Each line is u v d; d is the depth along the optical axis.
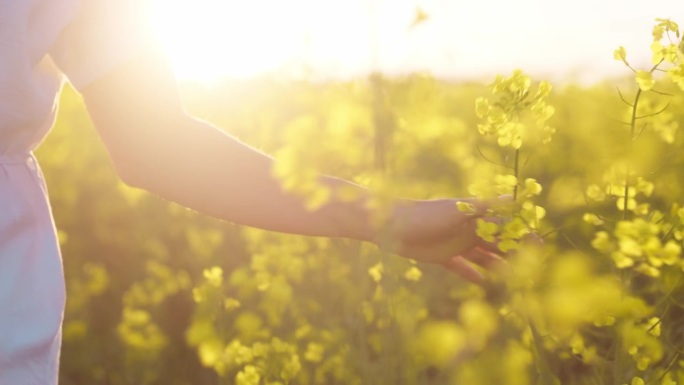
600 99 4.31
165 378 3.77
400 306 1.98
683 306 1.62
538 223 1.41
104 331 4.26
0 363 0.99
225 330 3.04
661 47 1.61
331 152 2.07
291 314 3.14
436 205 1.27
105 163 5.07
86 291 4.27
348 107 1.98
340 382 2.83
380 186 1.23
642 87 1.64
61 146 5.18
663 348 1.83
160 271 4.09
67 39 1.05
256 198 1.19
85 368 3.90
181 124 1.15
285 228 1.21
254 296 3.39
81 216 4.80
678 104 2.57
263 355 2.66
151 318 4.03
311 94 3.88
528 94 1.54
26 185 1.06
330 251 3.20
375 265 2.65
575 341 1.73
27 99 1.02
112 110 1.11
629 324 1.53
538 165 3.06
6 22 0.98
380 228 1.21
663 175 2.45
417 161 2.79
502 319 1.86
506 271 1.41
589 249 1.93
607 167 1.77
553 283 1.44
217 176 1.17
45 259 1.06
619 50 1.63
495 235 1.35
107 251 4.65
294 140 1.98
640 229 1.49
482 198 1.37
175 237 4.52
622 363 1.58
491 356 1.66
